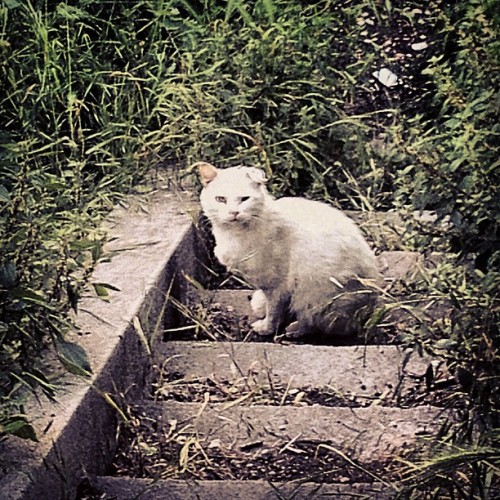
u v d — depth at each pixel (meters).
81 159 2.45
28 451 1.60
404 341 1.88
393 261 2.39
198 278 2.46
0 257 1.72
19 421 1.54
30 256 1.77
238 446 1.85
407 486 1.62
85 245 1.80
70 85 2.56
